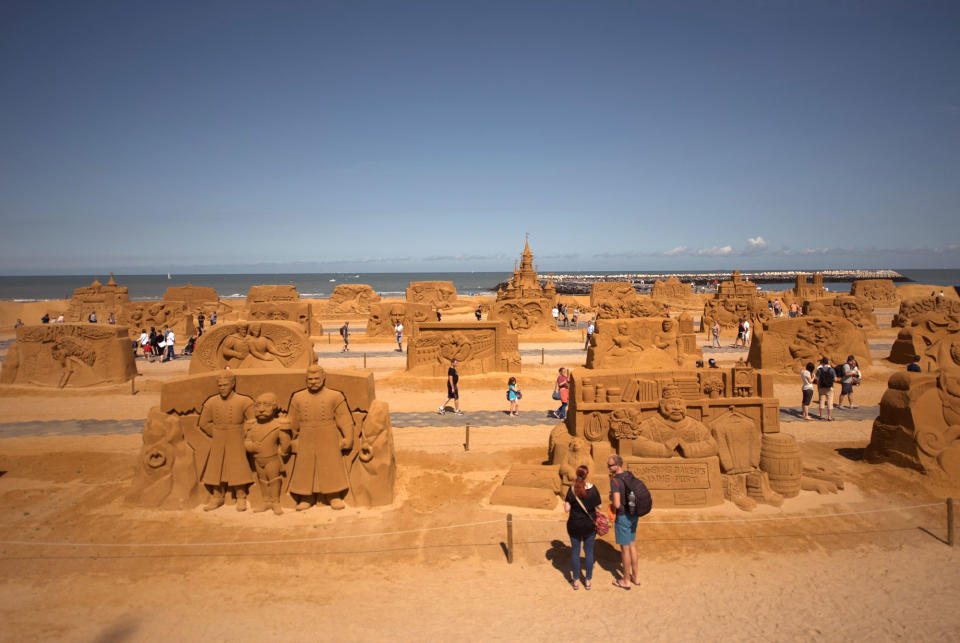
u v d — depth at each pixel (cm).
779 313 4450
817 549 874
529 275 4734
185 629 673
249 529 926
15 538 886
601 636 664
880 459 1209
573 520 750
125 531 913
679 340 2470
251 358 1828
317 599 740
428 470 1199
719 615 708
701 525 947
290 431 984
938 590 760
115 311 4500
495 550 867
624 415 1057
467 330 2367
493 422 1652
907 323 3294
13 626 670
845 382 1811
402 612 712
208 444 1005
